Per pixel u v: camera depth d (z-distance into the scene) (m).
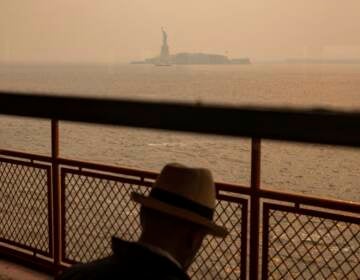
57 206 3.57
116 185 3.30
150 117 2.87
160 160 41.41
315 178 35.97
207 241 3.04
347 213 2.56
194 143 51.38
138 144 50.25
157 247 1.34
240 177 34.88
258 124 2.53
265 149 49.38
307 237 2.68
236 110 2.59
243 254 2.87
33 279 3.63
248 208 2.84
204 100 2.72
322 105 2.34
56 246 3.60
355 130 2.26
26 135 53.06
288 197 2.68
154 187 1.44
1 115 3.55
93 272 1.31
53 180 3.57
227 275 2.94
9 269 3.78
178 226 1.36
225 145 50.12
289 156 45.28
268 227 2.77
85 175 3.44
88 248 3.46
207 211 1.41
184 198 1.38
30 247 3.80
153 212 1.37
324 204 2.58
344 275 2.63
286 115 2.43
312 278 2.69
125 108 2.96
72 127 63.59
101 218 3.39
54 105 3.26
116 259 1.32
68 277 1.37
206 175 1.43
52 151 3.55
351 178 35.75
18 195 3.84
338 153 47.75
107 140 52.84
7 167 3.89
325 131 2.33
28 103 3.36
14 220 3.88
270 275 2.79
